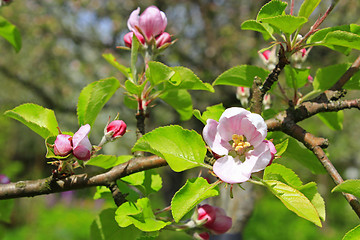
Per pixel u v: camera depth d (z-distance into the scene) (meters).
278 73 0.48
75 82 1.88
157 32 0.54
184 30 1.84
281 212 2.51
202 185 0.43
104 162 0.48
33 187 0.48
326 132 2.04
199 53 1.76
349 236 0.41
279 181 0.44
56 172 0.47
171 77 0.50
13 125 2.81
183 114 0.59
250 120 0.43
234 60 1.61
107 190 0.55
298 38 0.49
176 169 0.44
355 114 2.15
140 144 0.44
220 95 1.49
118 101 1.61
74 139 0.45
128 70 0.55
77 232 2.18
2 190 0.48
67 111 1.67
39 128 0.47
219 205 1.11
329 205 3.10
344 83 0.51
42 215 2.38
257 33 1.53
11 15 1.75
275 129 0.50
